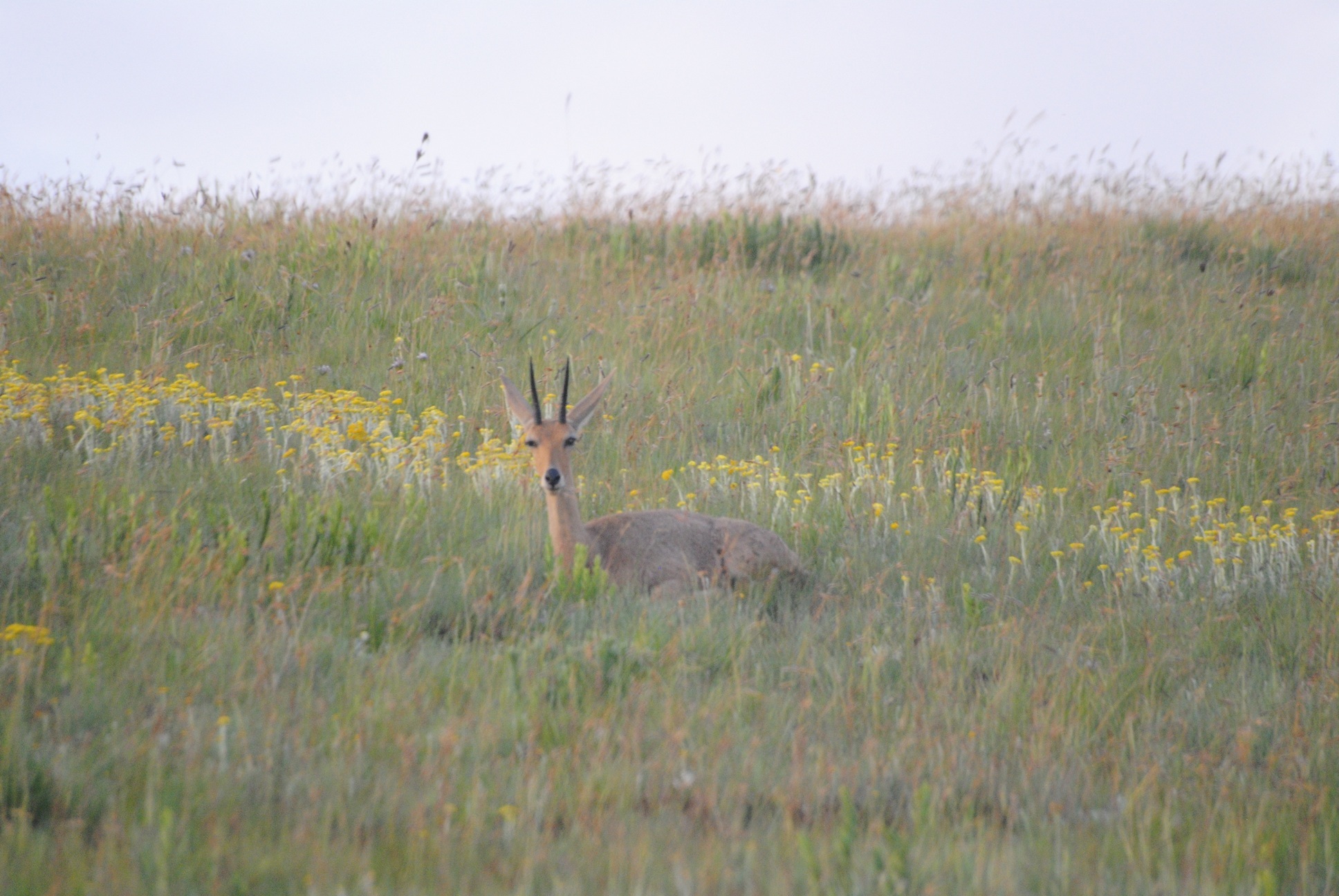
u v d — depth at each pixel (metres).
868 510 33.72
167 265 50.66
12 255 49.25
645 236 63.78
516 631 23.05
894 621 26.33
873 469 36.94
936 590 27.61
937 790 17.52
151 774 15.42
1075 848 16.42
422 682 19.89
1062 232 68.81
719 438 40.72
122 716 17.72
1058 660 24.06
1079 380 47.75
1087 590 28.94
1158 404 44.84
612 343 49.00
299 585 23.22
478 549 27.66
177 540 24.45
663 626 23.92
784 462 38.88
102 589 22.06
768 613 28.33
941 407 43.31
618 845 14.56
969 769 18.86
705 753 18.31
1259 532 31.66
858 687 22.19
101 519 24.83
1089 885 14.88
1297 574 29.91
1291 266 63.53
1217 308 56.31
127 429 32.72
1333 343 51.41
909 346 50.12
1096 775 19.38
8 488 28.22
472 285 51.81
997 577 29.25
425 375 43.22
